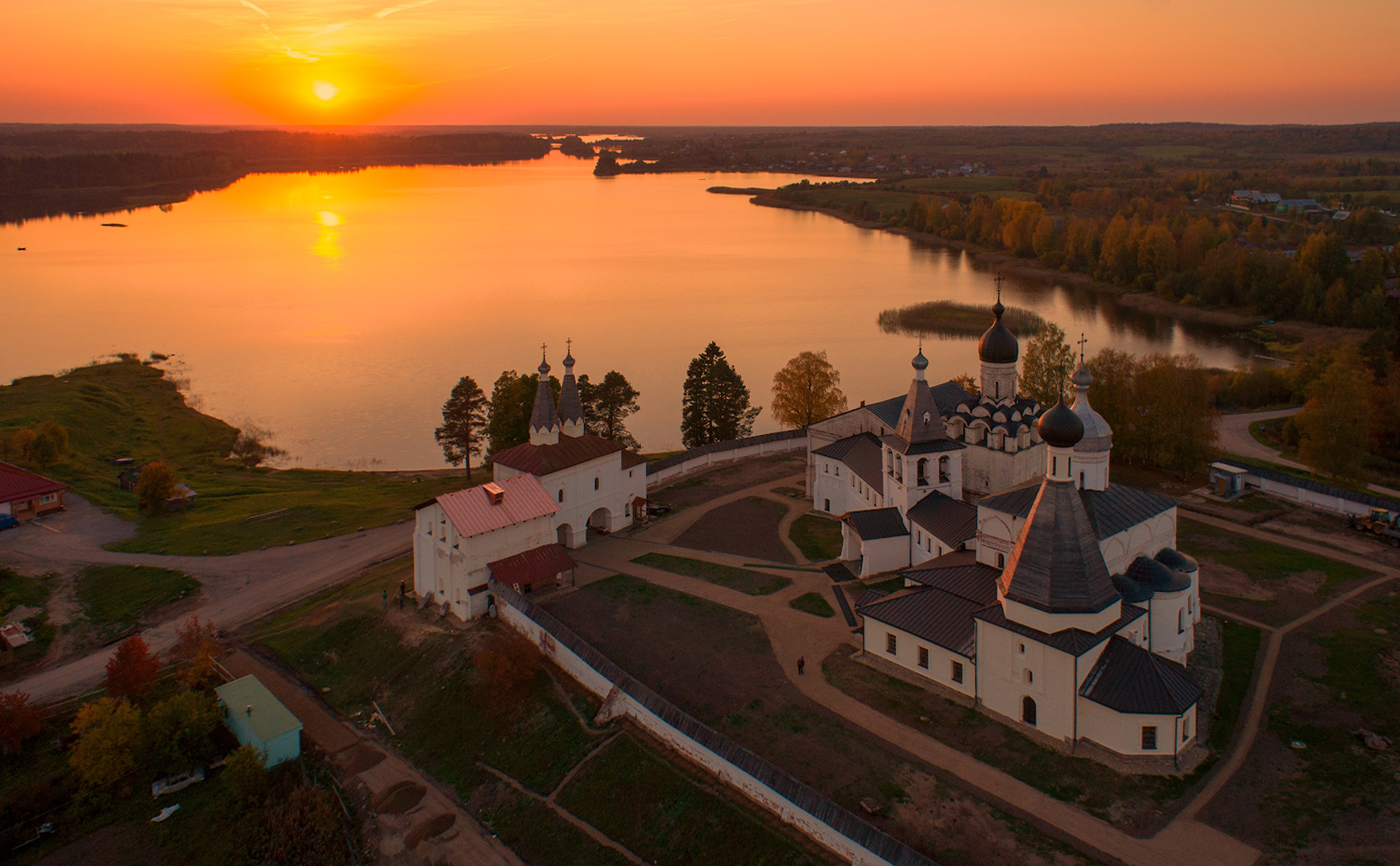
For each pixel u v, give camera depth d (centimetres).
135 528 10556
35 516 10806
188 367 17925
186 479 12469
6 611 8588
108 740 6225
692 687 6456
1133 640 6053
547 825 5716
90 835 6034
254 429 14812
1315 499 9444
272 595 8919
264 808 6078
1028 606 5744
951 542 7494
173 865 5816
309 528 10475
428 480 12438
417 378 17088
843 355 18150
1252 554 8306
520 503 8062
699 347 18900
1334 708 5962
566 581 8150
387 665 7375
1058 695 5650
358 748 6650
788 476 10919
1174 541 7294
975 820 5081
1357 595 7488
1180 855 4812
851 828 4928
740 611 7506
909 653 6500
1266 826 4988
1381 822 4978
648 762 5838
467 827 5856
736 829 5262
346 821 6009
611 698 6312
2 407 14512
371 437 14475
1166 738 5453
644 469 9656
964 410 8762
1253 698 6128
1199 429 10231
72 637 8300
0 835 5959
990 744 5694
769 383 16400
